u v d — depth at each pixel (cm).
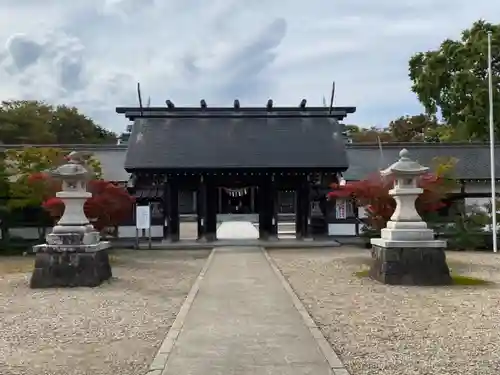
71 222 1520
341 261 2041
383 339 870
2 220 2634
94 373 710
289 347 805
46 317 1068
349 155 3381
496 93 3556
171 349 796
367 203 1922
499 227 2717
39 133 5675
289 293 1298
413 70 4075
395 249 1495
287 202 5669
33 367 739
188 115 3131
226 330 914
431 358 761
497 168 3117
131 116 3119
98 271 1519
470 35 3809
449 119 3975
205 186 2841
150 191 2900
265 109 3169
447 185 2405
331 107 3155
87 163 2622
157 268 1892
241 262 1998
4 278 1681
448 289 1395
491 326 962
